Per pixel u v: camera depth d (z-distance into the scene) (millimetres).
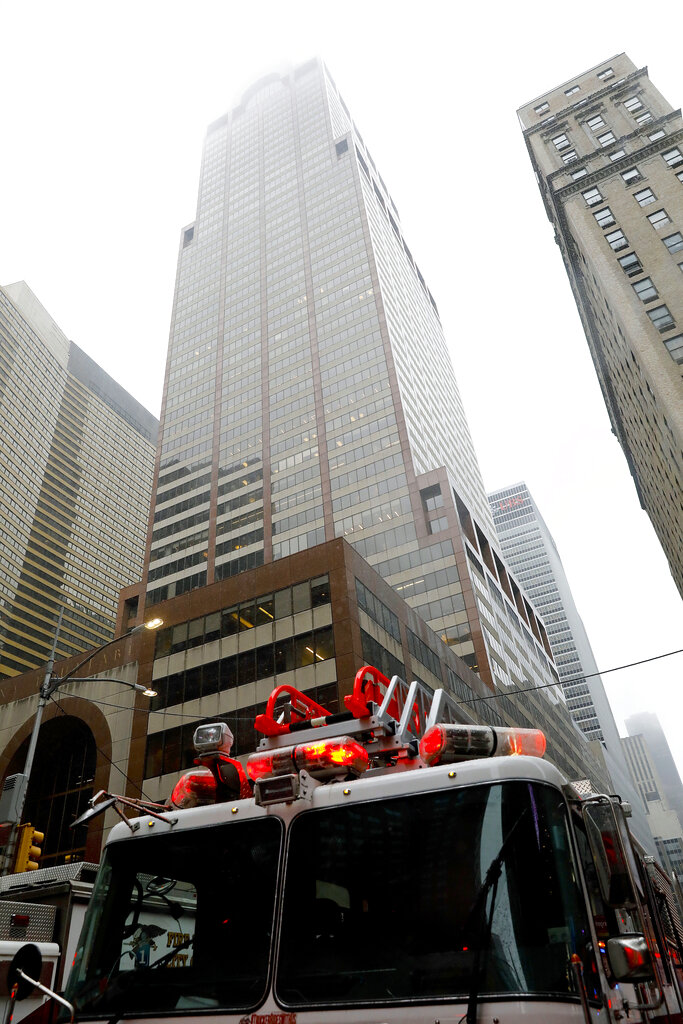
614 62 82312
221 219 141125
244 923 3975
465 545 81250
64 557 162875
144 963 4121
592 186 68312
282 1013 3580
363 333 103000
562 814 3840
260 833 4262
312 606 46594
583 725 190250
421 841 3865
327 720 5074
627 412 76375
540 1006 3205
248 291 122438
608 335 69875
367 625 46844
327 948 3707
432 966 3459
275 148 146500
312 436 96875
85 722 48844
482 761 4035
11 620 142875
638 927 4953
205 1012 3758
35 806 49812
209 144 163375
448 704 6645
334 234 119562
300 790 4227
